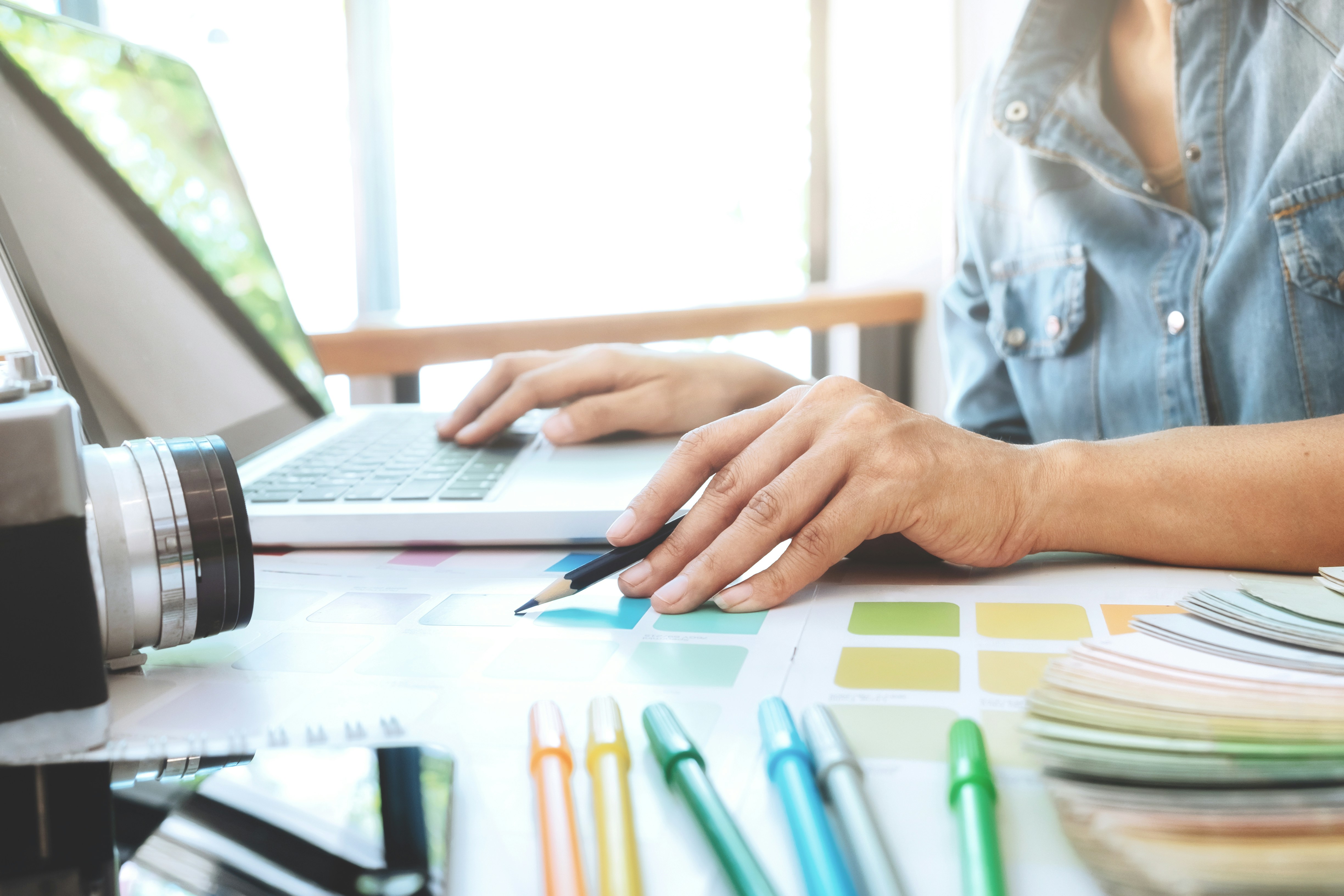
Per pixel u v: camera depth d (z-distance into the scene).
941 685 0.31
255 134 2.26
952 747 0.25
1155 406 0.83
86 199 0.58
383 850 0.22
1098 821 0.20
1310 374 0.74
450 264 2.45
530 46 2.38
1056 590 0.41
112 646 0.33
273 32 2.25
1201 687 0.26
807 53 2.37
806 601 0.41
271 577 0.47
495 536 0.51
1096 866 0.19
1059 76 0.88
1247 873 0.18
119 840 0.23
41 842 0.23
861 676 0.32
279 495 0.56
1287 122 0.76
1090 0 0.89
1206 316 0.80
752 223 2.48
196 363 0.63
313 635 0.38
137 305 0.59
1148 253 0.84
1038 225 0.93
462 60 2.37
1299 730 0.23
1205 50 0.79
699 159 2.45
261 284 0.79
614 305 1.21
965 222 1.05
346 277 2.39
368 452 0.68
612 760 0.25
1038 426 0.95
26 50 0.58
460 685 0.32
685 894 0.20
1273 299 0.76
